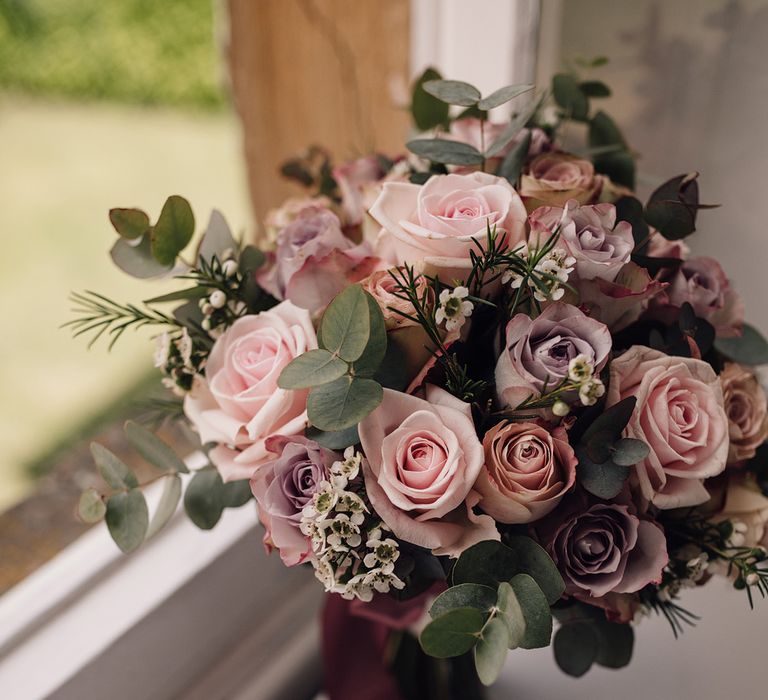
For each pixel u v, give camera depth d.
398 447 0.45
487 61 0.74
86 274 1.95
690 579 0.49
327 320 0.45
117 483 0.53
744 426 0.52
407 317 0.45
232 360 0.49
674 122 0.68
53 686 0.60
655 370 0.47
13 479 1.27
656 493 0.47
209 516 0.54
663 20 0.66
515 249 0.47
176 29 3.00
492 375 0.48
